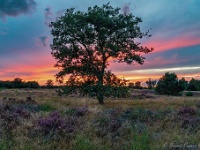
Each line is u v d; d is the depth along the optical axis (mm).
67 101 24344
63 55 27891
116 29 27672
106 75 27938
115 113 11000
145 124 9008
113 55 27984
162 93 61500
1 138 6891
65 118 8969
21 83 104625
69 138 7180
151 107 17906
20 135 7246
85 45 27984
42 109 14594
